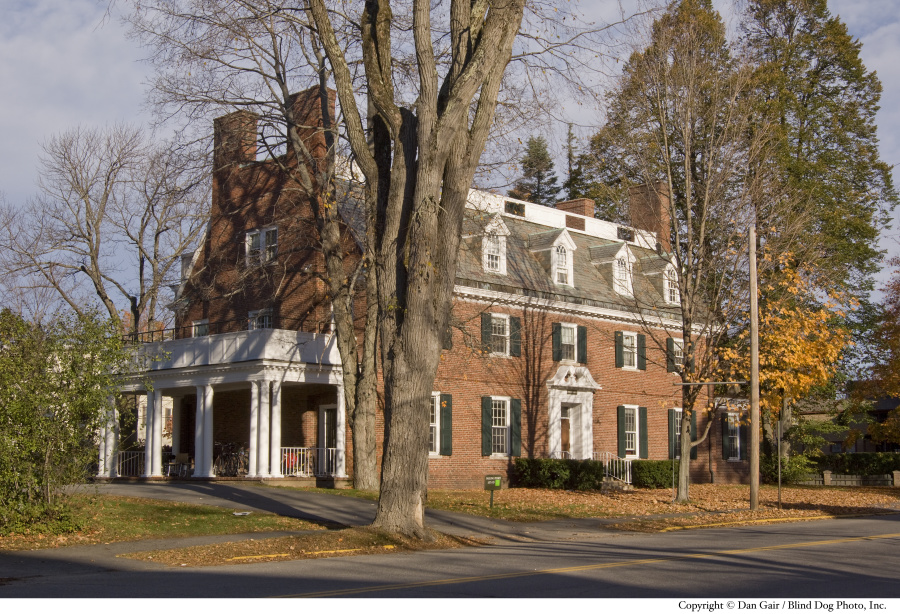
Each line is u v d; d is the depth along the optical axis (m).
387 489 17.66
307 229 32.19
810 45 43.16
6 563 14.02
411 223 17.42
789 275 30.03
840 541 17.91
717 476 43.19
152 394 32.50
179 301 38.38
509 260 36.53
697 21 31.75
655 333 41.28
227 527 19.12
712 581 11.59
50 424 17.16
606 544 17.81
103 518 19.14
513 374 35.19
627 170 32.09
